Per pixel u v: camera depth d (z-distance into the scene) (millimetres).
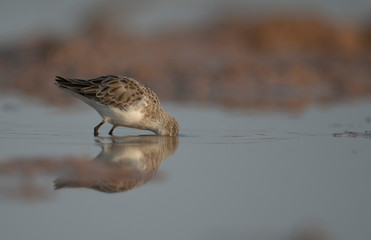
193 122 13234
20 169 8422
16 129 11938
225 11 27844
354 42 25344
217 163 9281
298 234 6496
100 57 20562
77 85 11438
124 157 9461
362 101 17062
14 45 22719
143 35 24281
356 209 7281
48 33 23156
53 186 7734
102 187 7812
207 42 24359
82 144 10461
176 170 8820
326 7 28469
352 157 9750
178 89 18094
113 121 11672
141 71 19203
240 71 19469
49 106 15547
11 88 18641
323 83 19391
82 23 23828
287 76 19562
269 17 26516
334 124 13039
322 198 7664
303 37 25375
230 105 16047
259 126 12734
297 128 12500
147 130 12422
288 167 9094
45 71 19766
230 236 6457
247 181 8344
